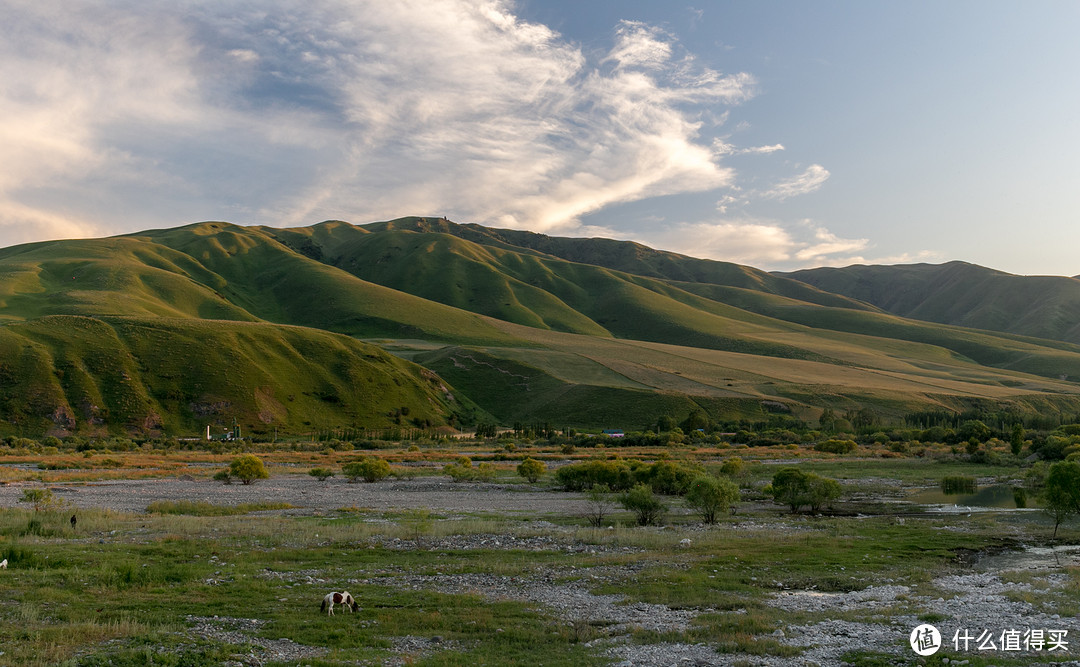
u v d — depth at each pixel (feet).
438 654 58.75
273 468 310.24
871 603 78.84
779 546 115.55
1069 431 452.35
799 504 172.96
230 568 93.35
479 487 229.45
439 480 255.91
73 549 102.47
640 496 148.46
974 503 193.36
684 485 209.87
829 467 308.60
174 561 97.45
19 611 68.44
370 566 97.66
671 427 626.23
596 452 425.28
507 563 100.01
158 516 146.10
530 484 240.12
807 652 59.67
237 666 54.44
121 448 459.32
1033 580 90.12
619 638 64.49
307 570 94.27
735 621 69.87
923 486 240.32
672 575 92.32
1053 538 129.08
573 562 101.19
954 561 107.76
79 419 553.23
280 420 637.71
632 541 119.14
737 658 58.18
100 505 168.35
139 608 72.08
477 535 124.88
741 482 242.78
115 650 57.06
